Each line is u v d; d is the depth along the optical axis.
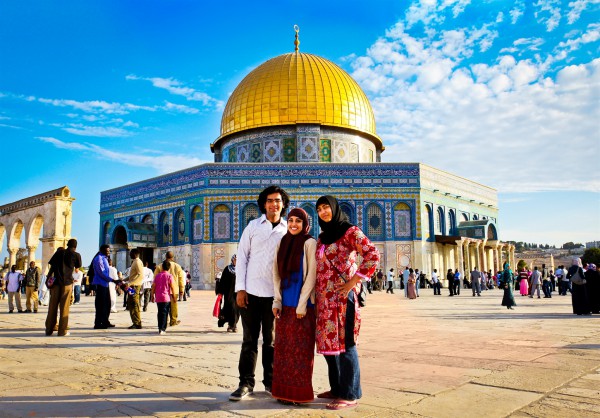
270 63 42.84
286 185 36.97
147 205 42.03
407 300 23.64
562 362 6.69
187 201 38.19
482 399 4.80
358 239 5.04
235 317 11.06
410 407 4.57
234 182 36.91
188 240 37.62
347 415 4.40
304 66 41.59
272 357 5.62
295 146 39.72
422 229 37.16
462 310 16.88
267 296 5.56
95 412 4.51
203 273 35.97
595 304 15.16
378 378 5.82
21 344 9.13
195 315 15.76
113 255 43.66
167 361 7.22
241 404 4.88
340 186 37.09
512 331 10.49
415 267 36.53
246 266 5.72
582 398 4.79
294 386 4.83
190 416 4.41
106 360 7.31
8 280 17.36
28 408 4.64
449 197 41.50
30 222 30.80
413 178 37.56
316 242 5.31
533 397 4.84
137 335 10.62
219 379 5.95
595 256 78.81
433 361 6.91
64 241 27.66
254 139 40.97
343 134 41.00
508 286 17.25
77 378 6.00
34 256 30.97
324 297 4.95
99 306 12.06
